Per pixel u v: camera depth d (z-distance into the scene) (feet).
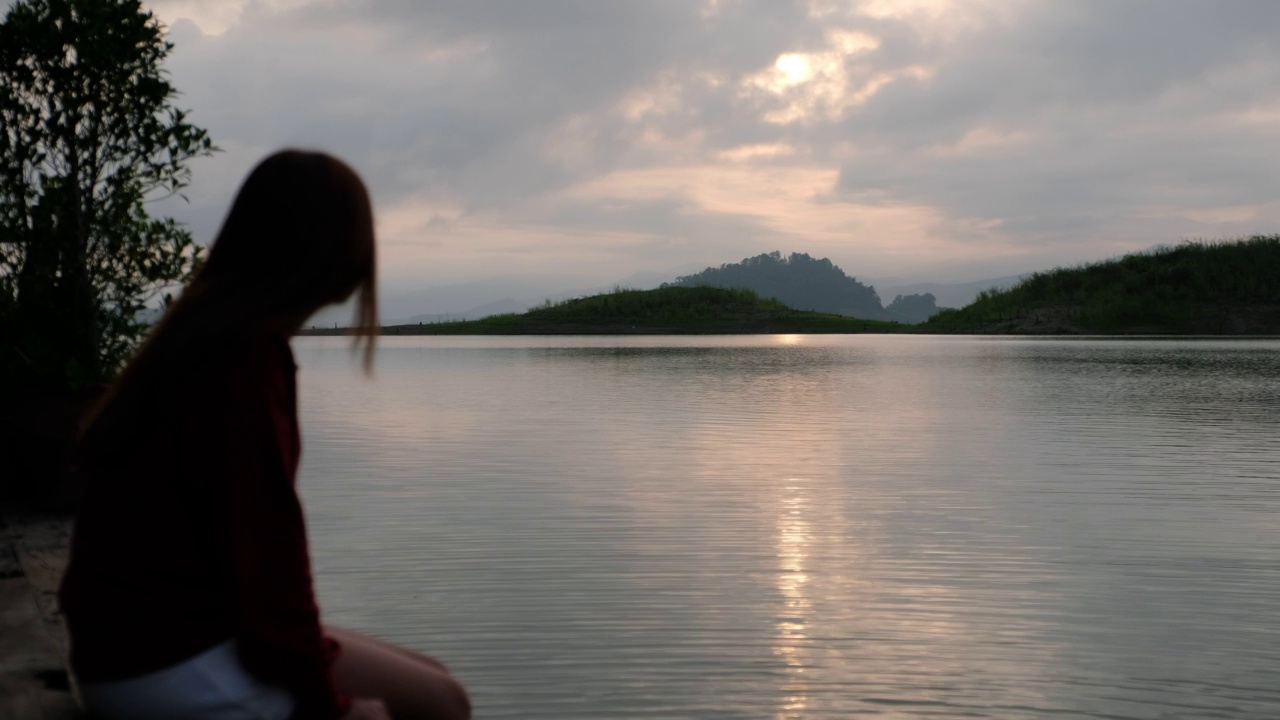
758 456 31.91
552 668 13.58
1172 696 12.71
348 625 15.31
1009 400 50.52
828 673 13.44
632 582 17.58
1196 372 71.20
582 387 59.36
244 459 4.90
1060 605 16.38
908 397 52.42
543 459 31.19
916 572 18.34
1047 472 28.73
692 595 16.89
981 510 23.63
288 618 4.99
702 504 24.34
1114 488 26.37
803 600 16.58
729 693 12.78
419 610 16.02
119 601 5.03
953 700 12.59
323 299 5.48
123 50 18.24
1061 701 12.57
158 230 19.48
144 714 5.07
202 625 5.08
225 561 5.01
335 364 84.89
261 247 5.38
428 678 6.39
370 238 5.62
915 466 29.89
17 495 17.11
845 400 50.34
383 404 48.83
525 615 15.79
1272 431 37.93
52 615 10.50
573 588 17.20
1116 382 62.34
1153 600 16.66
